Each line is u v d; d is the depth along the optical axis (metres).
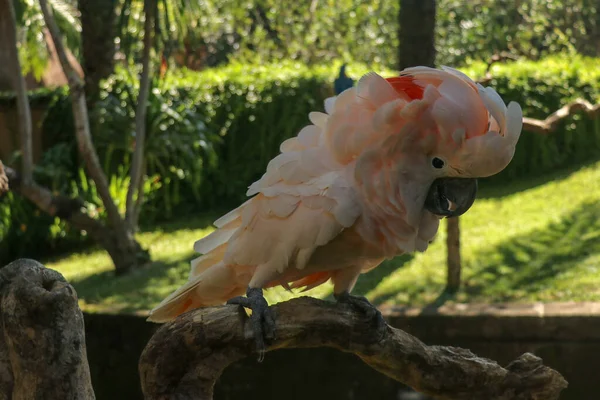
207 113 10.04
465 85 2.33
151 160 9.43
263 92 10.03
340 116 2.48
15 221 9.55
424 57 6.72
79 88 7.64
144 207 9.76
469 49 13.77
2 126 9.95
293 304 2.50
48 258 9.49
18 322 2.23
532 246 7.41
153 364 2.38
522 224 8.04
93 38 8.88
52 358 2.24
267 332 2.43
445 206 2.45
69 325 2.27
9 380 2.34
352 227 2.50
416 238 2.52
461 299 6.47
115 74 9.55
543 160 9.80
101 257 9.09
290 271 2.66
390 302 6.52
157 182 9.83
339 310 2.54
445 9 14.04
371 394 6.25
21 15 9.46
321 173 2.53
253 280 2.62
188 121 9.48
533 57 13.47
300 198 2.51
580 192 8.73
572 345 5.87
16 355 2.25
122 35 7.90
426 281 6.94
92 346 6.72
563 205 8.41
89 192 9.32
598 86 9.93
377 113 2.36
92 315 6.71
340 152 2.47
